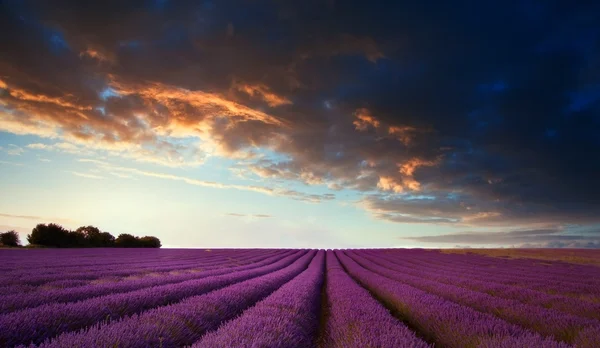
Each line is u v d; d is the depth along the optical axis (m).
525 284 12.07
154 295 6.67
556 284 12.07
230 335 3.82
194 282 9.20
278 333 4.18
